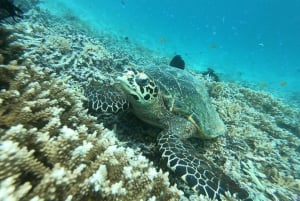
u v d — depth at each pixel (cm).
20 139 27
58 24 143
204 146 69
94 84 66
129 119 63
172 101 61
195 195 45
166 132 57
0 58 42
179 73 73
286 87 376
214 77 155
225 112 96
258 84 272
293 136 106
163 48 350
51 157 28
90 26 235
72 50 91
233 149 74
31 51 68
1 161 21
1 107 32
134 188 31
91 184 25
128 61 123
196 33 912
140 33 434
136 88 53
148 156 55
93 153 33
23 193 20
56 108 37
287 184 68
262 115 111
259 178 65
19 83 39
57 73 70
